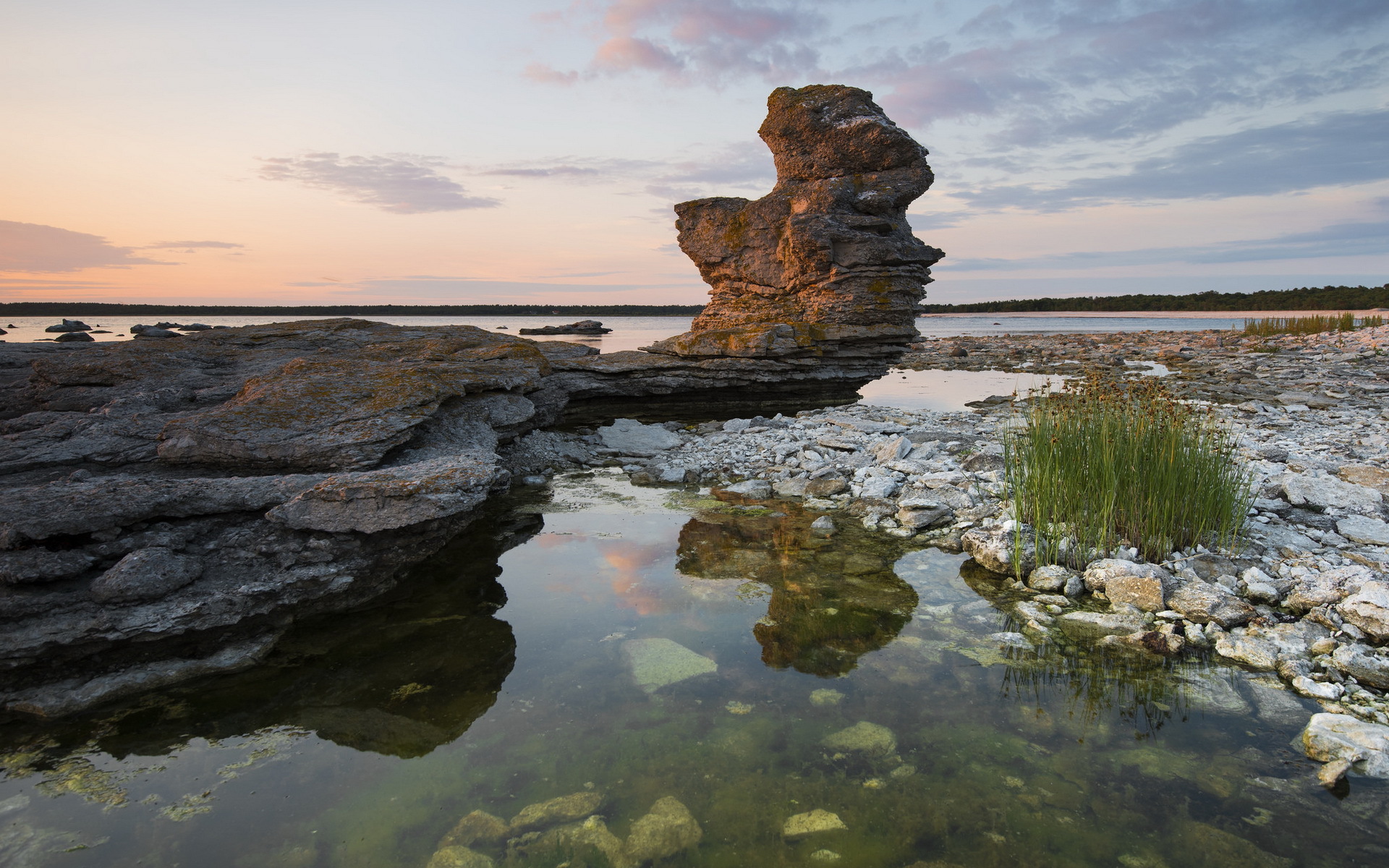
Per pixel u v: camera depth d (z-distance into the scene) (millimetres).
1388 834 3309
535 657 5168
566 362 16516
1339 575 5695
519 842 3365
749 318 19484
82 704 4492
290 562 5578
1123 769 3836
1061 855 3234
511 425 11359
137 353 11742
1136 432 7113
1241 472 7441
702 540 7824
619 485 10383
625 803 3633
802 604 6094
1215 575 6148
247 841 3363
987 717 4348
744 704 4531
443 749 4086
